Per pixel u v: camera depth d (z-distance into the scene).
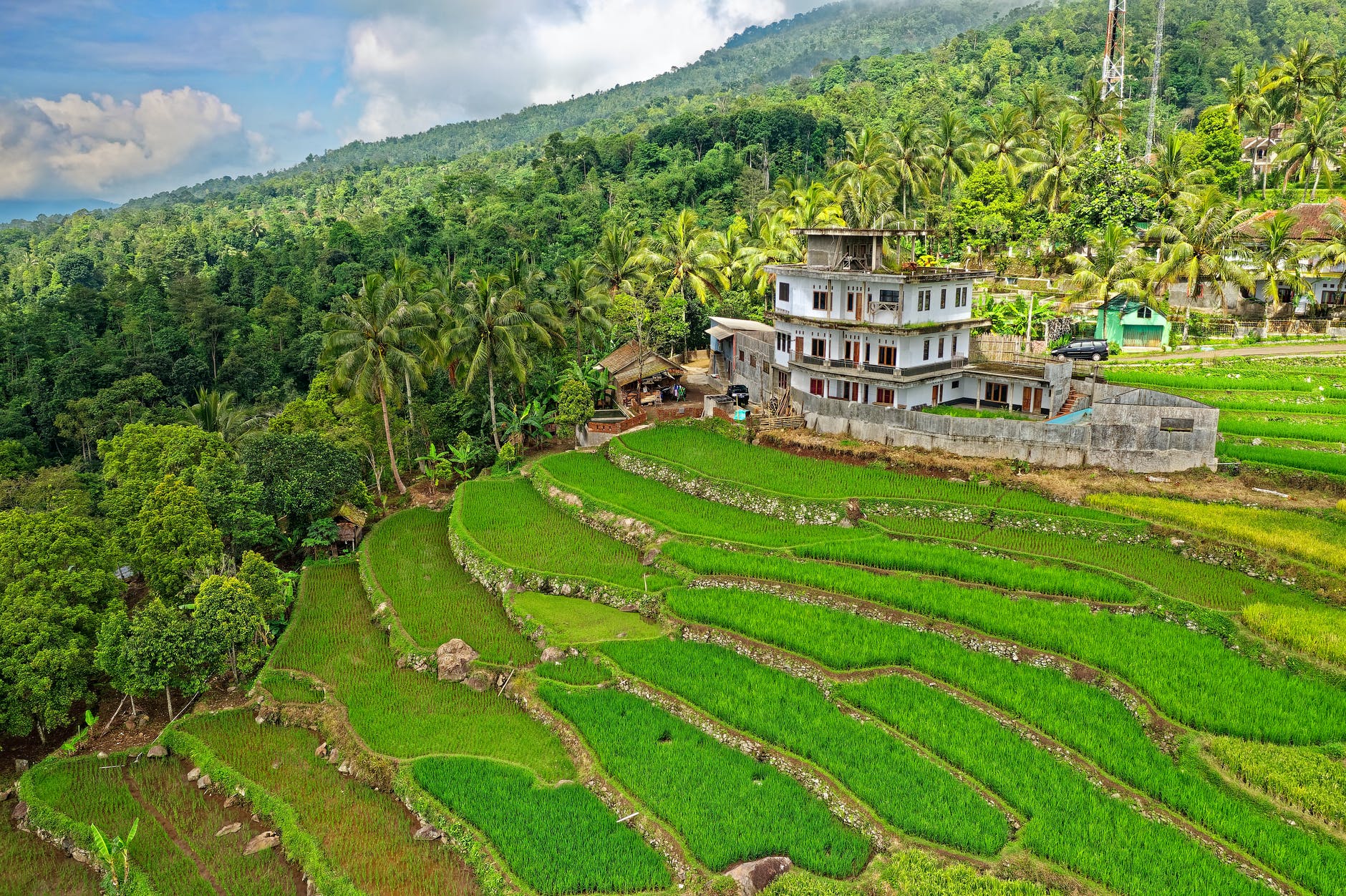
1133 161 99.19
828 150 165.25
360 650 47.88
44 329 110.19
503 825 33.41
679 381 80.62
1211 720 34.41
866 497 53.72
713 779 34.84
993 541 48.84
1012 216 96.62
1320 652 37.00
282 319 117.44
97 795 38.78
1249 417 58.94
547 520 59.34
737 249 102.81
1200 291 85.94
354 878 32.16
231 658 46.62
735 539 52.06
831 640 41.94
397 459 75.50
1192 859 28.91
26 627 41.25
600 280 96.06
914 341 60.88
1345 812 29.64
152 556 49.59
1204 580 43.50
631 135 187.75
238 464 61.59
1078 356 74.44
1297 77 108.31
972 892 28.30
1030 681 38.31
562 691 41.50
